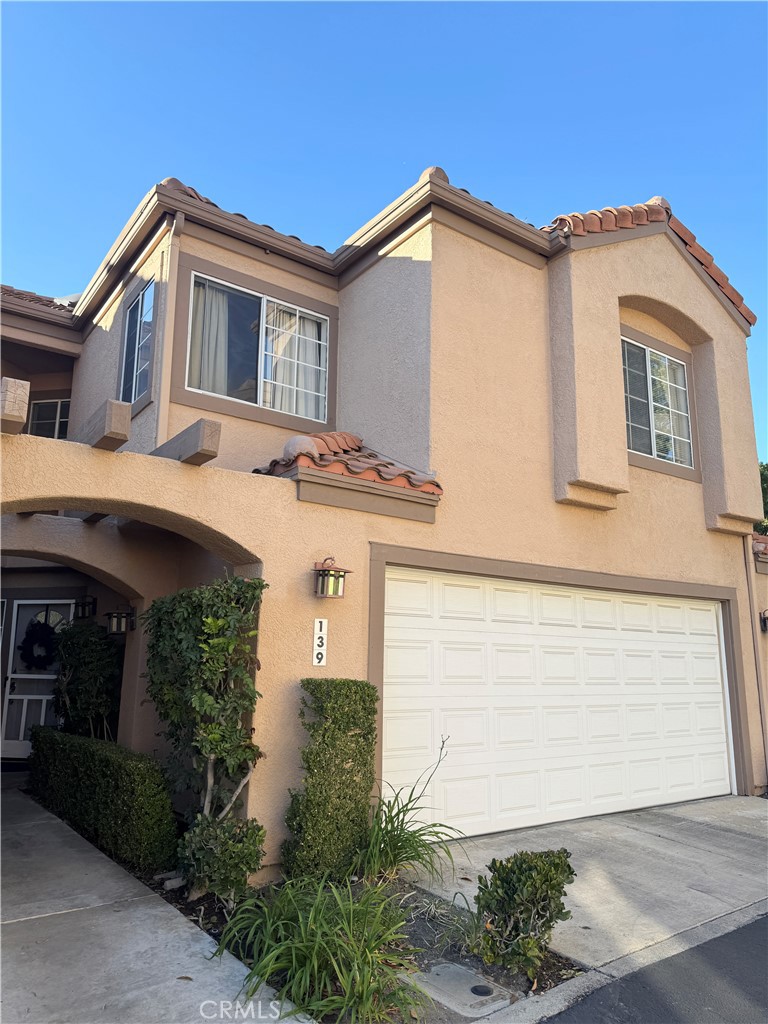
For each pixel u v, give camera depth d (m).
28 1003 4.09
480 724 7.99
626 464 9.41
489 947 4.77
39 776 9.36
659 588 10.23
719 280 11.82
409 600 7.63
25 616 11.76
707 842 7.97
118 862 6.64
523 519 8.68
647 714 9.89
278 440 9.22
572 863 6.98
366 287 9.55
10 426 5.29
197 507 6.21
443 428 8.10
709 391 11.52
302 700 6.43
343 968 4.26
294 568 6.69
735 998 4.51
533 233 9.21
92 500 5.74
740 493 11.38
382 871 6.10
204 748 5.65
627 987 4.59
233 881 5.41
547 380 9.30
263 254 9.48
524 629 8.64
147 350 9.04
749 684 11.41
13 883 6.06
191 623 5.94
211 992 4.25
